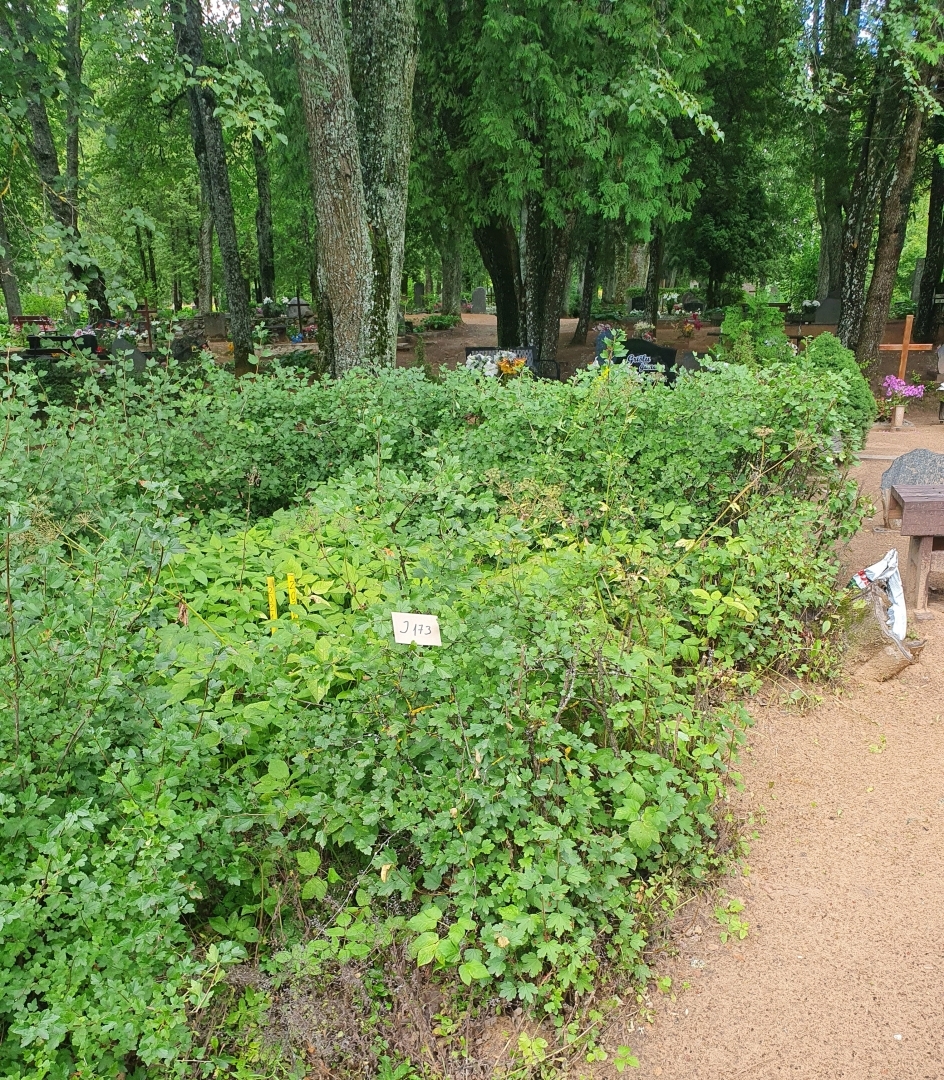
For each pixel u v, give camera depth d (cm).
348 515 404
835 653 448
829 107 1358
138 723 269
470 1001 252
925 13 1062
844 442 523
